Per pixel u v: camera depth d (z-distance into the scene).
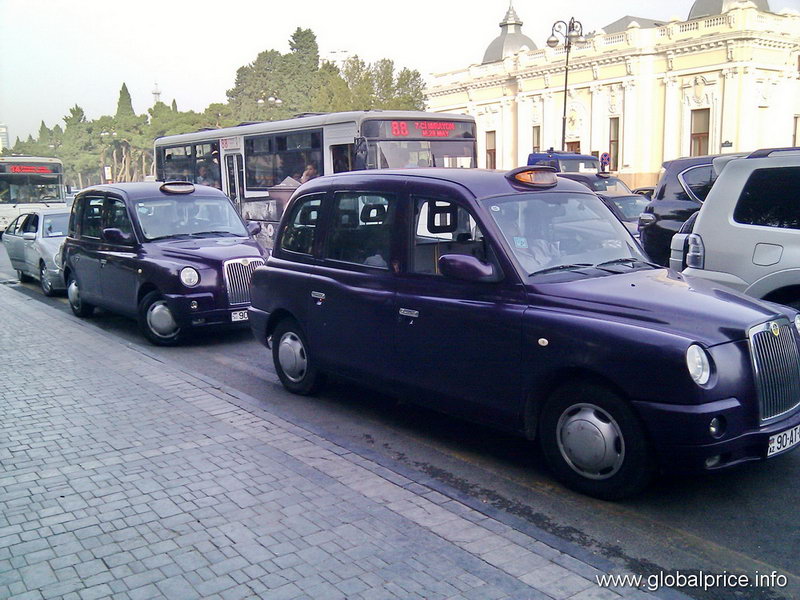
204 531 4.21
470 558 3.88
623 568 3.89
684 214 10.72
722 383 4.26
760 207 7.04
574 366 4.62
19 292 14.90
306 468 5.14
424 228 5.68
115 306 10.44
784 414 4.58
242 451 5.48
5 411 6.56
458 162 15.84
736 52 36.47
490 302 5.12
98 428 6.06
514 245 5.18
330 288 6.40
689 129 39.25
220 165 19.58
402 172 6.05
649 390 4.31
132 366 8.16
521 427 5.02
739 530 4.34
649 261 5.71
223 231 10.57
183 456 5.40
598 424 4.60
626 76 41.06
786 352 4.61
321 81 64.81
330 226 6.57
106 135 121.38
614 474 4.58
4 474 5.12
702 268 7.39
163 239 10.10
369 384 6.19
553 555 3.92
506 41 61.88
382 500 4.61
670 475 5.14
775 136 38.75
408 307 5.65
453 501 4.59
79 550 4.03
